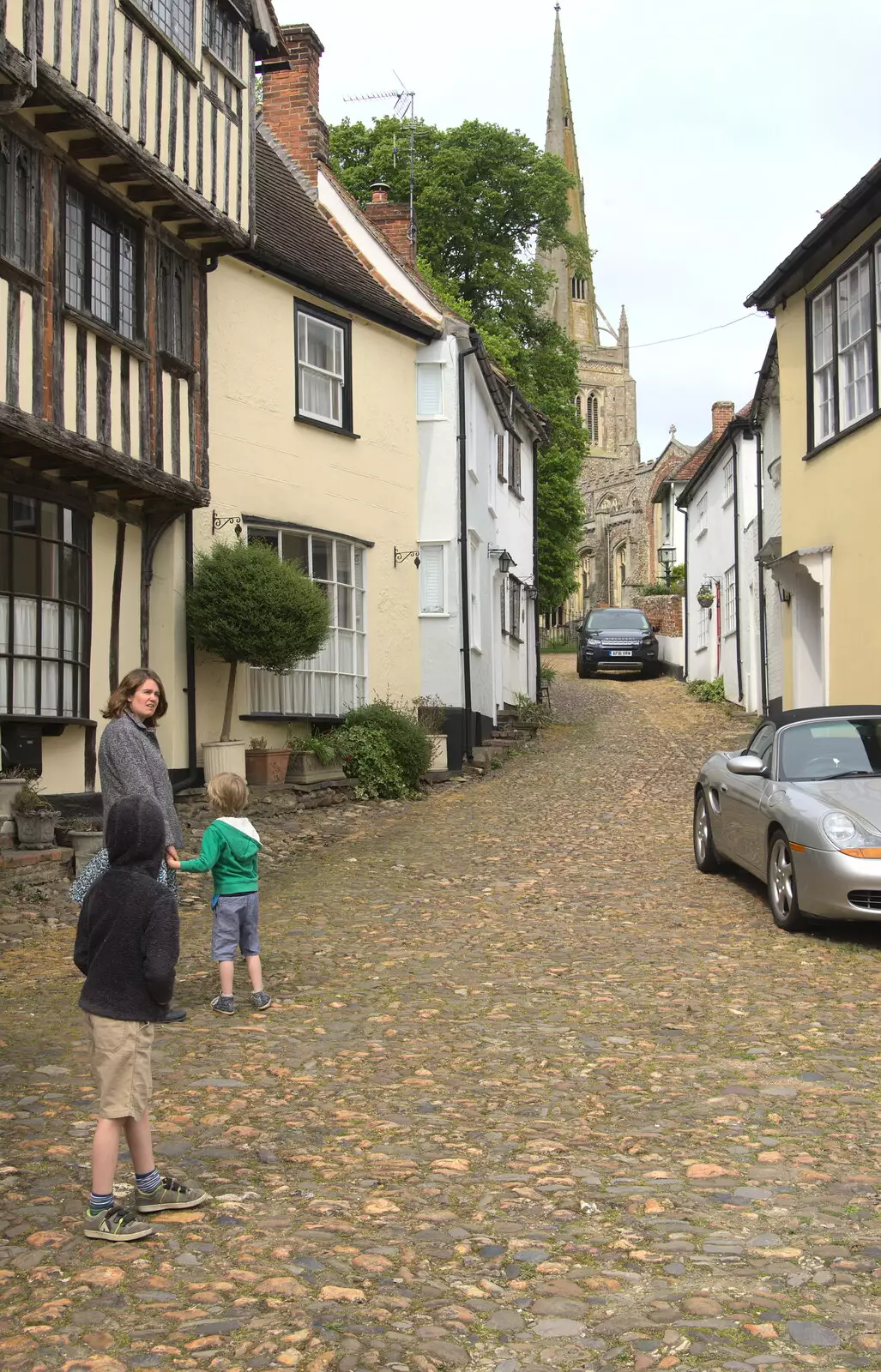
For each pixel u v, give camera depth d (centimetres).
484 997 706
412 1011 678
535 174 3609
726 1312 348
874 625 1376
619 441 9694
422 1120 511
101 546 1230
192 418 1336
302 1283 365
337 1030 644
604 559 7169
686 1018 660
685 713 2723
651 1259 382
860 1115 511
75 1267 378
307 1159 468
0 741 1066
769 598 2347
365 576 1739
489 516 2262
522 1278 370
